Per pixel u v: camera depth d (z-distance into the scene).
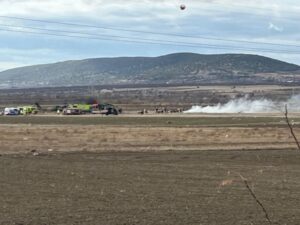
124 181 30.31
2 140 61.50
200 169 36.66
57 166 37.94
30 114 167.12
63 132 72.06
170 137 65.50
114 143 59.75
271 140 60.25
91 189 27.19
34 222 19.41
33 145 57.25
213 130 73.31
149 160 43.22
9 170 35.22
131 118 124.06
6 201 23.70
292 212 20.81
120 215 20.55
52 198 24.47
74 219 19.91
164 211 21.30
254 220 19.41
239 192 26.28
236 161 42.34
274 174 33.91
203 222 19.22
